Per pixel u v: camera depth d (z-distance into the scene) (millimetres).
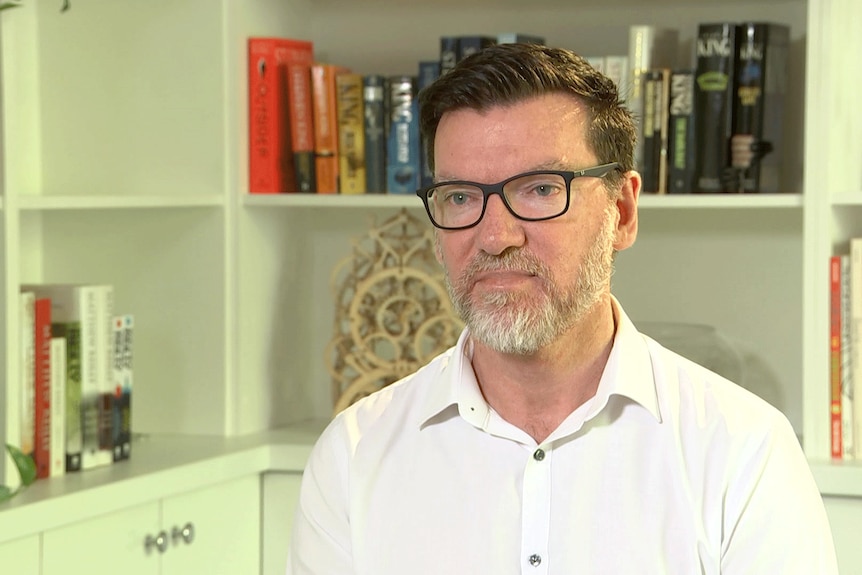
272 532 2797
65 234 2971
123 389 2609
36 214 2973
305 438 2863
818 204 2508
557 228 1613
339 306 2943
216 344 2869
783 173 2852
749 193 2646
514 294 1615
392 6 3094
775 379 2906
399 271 2877
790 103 2846
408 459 1850
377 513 1837
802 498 1676
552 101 1631
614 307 1847
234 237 2848
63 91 2941
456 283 1656
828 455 2514
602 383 1761
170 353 2906
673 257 2969
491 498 1785
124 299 2930
